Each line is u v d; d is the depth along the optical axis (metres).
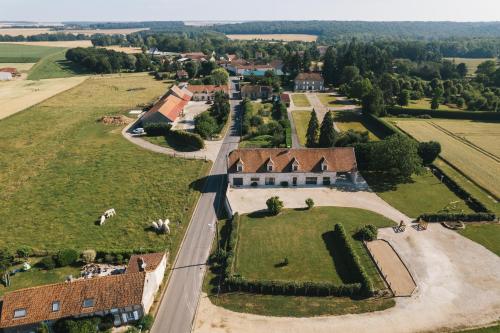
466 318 46.25
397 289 51.12
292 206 72.25
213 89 157.25
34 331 44.03
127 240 63.03
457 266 55.34
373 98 128.25
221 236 63.97
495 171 85.12
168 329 45.72
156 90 177.25
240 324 46.25
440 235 62.72
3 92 171.62
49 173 88.06
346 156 80.62
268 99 158.25
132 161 94.44
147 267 51.62
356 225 65.75
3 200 76.06
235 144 105.38
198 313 48.09
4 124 123.88
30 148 103.50
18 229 66.25
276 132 110.75
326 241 61.59
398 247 59.75
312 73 186.50
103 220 67.88
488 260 56.47
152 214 70.81
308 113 137.38
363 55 193.12
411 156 79.12
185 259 58.50
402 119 131.12
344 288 50.16
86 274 54.44
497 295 49.84
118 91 175.62
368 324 45.78
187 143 104.88
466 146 101.38
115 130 117.38
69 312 44.16
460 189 76.25
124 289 45.91
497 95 161.00
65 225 67.38
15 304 44.31
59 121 126.94
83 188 80.81
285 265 56.16
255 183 80.12
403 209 70.94
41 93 169.62
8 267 56.41
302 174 79.50
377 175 85.44
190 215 70.44
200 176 86.00
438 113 133.62
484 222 65.81
